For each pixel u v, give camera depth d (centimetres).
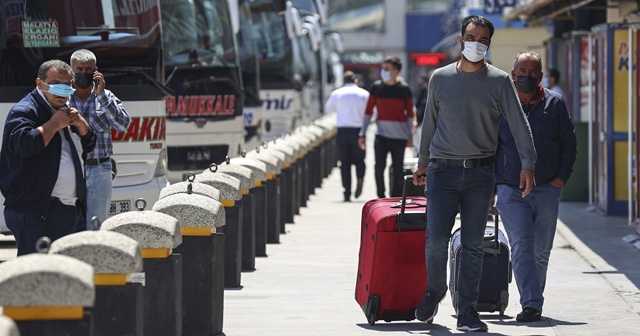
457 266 2080
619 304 2269
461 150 1870
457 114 1862
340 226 3891
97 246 1443
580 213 3991
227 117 3981
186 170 3894
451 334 1931
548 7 4541
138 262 1466
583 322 2069
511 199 2048
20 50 2733
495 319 2088
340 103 4806
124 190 2839
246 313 2209
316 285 2588
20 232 1973
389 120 3906
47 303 1262
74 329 1272
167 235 1688
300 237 3569
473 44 1825
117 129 2188
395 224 1970
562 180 2045
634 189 3738
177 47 3900
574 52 4475
